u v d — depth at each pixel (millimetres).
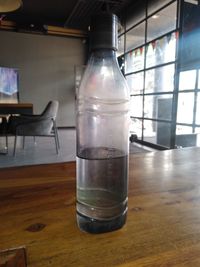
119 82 431
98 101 426
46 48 7012
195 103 3643
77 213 384
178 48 3811
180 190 535
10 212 421
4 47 6598
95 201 377
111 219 360
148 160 810
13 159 3268
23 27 6492
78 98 427
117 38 391
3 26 6449
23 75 6887
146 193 513
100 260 293
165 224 381
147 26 4660
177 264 288
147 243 328
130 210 429
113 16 376
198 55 3531
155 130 4594
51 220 393
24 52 6816
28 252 307
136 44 5098
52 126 3705
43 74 7090
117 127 431
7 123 3541
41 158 3348
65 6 5547
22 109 4066
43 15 6164
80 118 423
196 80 3588
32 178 608
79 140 417
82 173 395
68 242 330
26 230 362
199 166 738
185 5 3662
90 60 409
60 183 573
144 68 4848
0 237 343
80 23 6438
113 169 397
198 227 373
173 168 712
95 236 345
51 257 297
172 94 4039
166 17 4172
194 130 3709
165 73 4230
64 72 7270
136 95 5211
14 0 2564
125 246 321
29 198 483
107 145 424
